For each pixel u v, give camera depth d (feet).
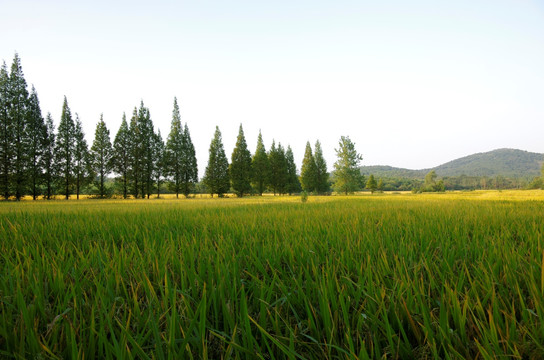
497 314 4.43
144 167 143.84
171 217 22.81
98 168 130.82
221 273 6.95
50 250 10.34
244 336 4.13
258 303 5.69
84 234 14.76
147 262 8.13
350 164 162.81
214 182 165.37
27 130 101.86
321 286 5.62
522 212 21.85
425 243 10.44
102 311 4.76
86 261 7.92
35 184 106.52
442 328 4.10
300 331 4.57
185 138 158.71
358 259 8.43
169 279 6.76
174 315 3.93
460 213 22.45
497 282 5.97
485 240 10.49
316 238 11.62
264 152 194.39
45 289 6.15
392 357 3.81
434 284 6.00
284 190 206.28
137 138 142.31
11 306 4.93
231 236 12.98
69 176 118.83
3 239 12.35
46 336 4.29
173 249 9.12
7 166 94.89
